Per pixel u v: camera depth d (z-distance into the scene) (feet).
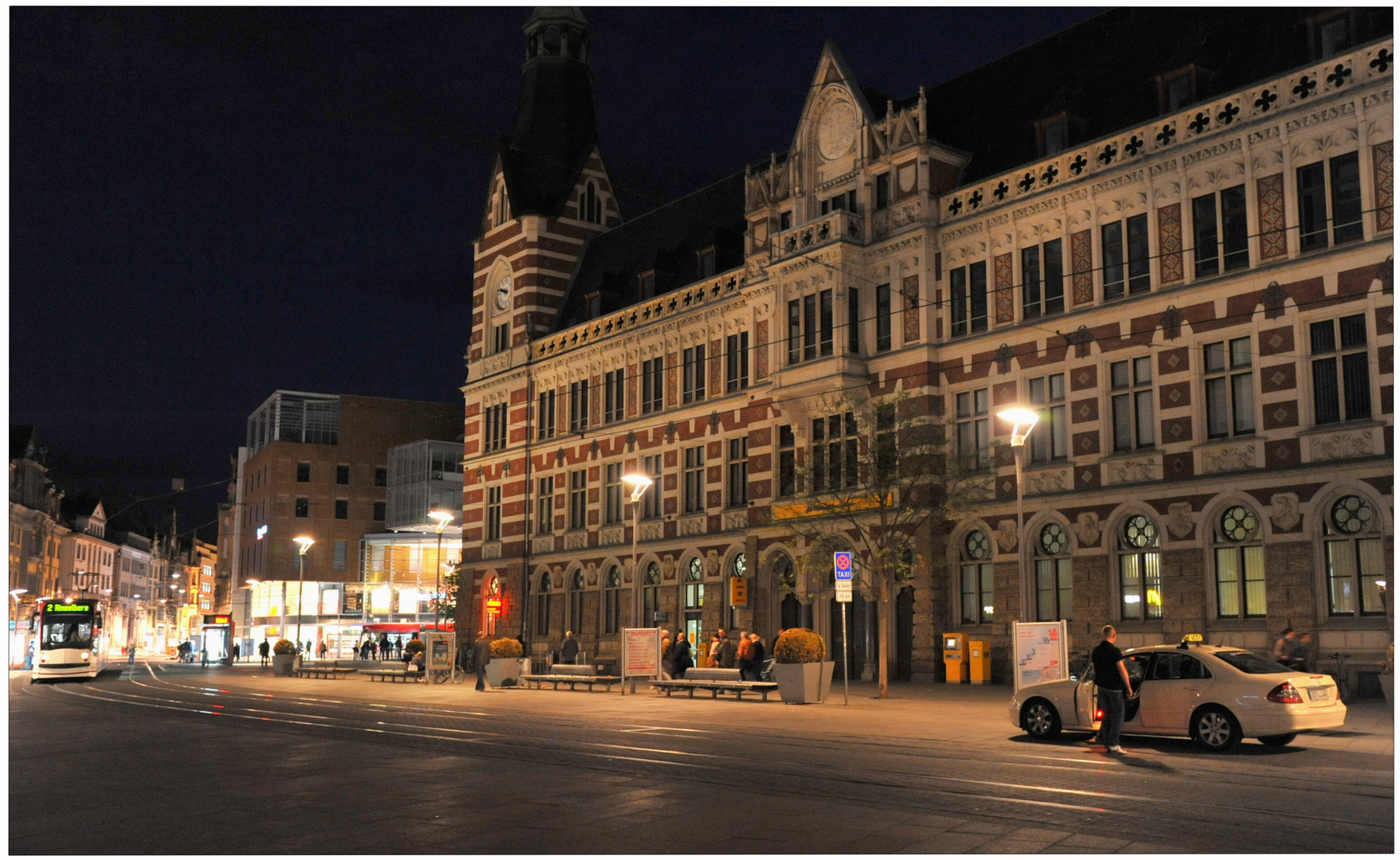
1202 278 97.45
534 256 177.37
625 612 151.23
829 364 121.80
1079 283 106.63
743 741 59.31
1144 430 101.04
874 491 103.24
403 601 276.41
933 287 118.11
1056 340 107.34
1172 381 98.68
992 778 45.06
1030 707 60.49
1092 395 104.17
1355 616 86.43
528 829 34.53
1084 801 39.24
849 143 128.16
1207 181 98.22
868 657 119.55
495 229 185.88
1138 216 103.19
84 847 32.60
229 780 46.03
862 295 123.54
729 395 139.85
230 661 250.37
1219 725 53.67
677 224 165.78
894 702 87.56
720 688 93.76
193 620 437.58
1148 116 107.04
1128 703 56.80
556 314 177.88
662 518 147.64
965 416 114.52
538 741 60.13
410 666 136.05
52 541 380.99
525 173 185.26
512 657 117.29
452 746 57.77
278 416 313.53
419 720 74.90
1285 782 43.62
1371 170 87.81
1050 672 76.23
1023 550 89.76
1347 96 88.99
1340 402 88.58
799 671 86.43
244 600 319.68
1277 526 90.89
